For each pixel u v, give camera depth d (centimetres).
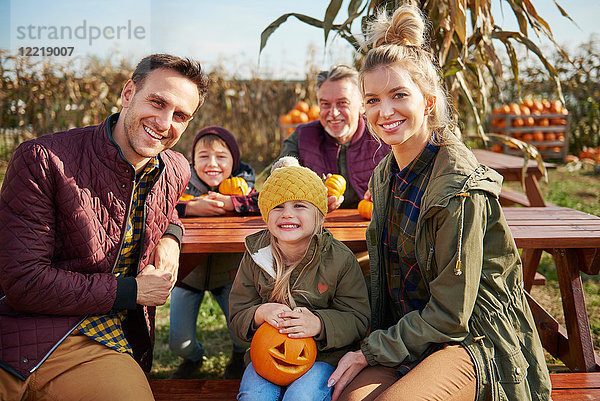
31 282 164
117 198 179
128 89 180
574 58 1024
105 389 160
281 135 918
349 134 308
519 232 232
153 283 182
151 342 209
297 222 189
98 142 177
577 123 1054
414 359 176
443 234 171
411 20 189
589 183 812
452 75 317
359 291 197
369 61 181
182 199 293
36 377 163
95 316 183
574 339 246
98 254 179
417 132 185
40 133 838
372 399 165
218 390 207
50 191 169
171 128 179
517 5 311
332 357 193
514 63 331
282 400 181
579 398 198
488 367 171
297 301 195
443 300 171
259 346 182
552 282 414
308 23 316
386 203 201
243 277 207
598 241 223
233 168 314
